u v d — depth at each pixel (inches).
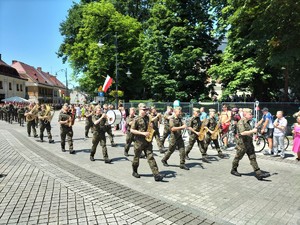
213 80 968.9
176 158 372.5
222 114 456.8
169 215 182.2
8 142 498.3
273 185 251.9
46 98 2800.2
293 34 557.6
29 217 174.7
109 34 1139.9
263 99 896.9
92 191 226.1
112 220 171.8
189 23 1026.1
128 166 323.0
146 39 1103.0
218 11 856.3
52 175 270.2
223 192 231.1
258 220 177.5
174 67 1015.0
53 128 798.5
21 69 2506.2
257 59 662.5
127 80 1286.9
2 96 1807.3
